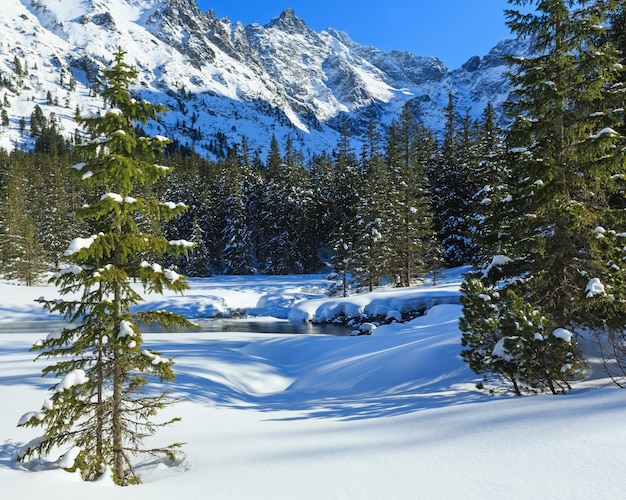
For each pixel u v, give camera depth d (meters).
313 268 63.25
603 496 3.47
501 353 9.32
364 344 20.22
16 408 9.04
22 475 4.88
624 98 10.45
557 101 10.34
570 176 10.83
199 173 74.00
